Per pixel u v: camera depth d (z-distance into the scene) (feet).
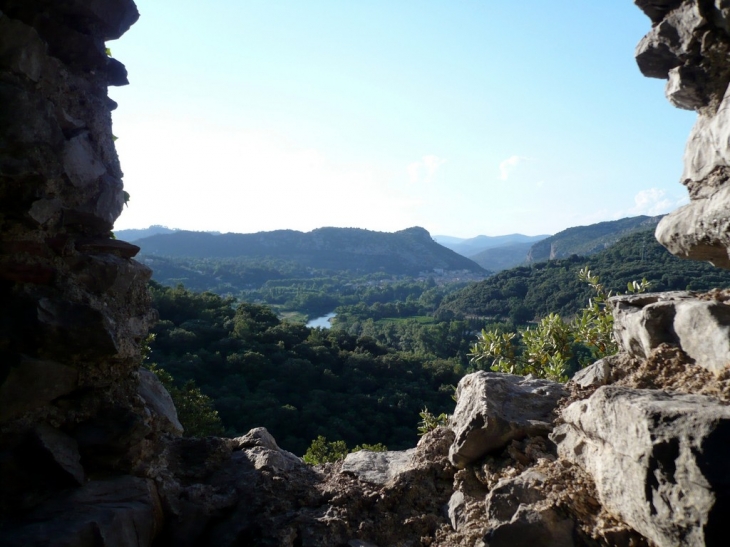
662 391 7.29
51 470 7.97
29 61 8.42
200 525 8.99
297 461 10.94
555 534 7.28
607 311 19.24
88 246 9.31
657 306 8.82
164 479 9.37
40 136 8.39
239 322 136.26
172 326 132.36
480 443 9.41
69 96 9.37
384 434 103.40
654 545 6.66
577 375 10.44
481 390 9.96
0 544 7.10
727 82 8.92
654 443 6.23
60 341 8.12
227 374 115.55
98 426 8.59
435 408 113.29
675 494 6.02
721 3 8.18
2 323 7.96
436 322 257.34
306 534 8.53
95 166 9.61
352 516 9.05
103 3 9.53
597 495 7.59
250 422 97.30
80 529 7.43
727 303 8.15
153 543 8.73
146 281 10.35
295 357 126.52
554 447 9.00
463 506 8.77
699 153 9.37
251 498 9.25
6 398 7.66
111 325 8.57
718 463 5.71
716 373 7.53
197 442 10.63
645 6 9.67
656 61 10.05
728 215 8.01
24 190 8.25
